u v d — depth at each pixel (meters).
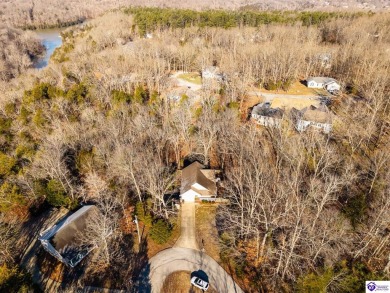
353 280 33.22
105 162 50.66
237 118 62.94
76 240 39.69
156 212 45.03
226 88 78.19
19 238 43.66
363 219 40.91
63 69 86.44
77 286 36.91
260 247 39.72
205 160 53.97
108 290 36.62
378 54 80.69
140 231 43.81
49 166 48.28
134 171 47.31
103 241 38.19
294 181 41.31
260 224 42.38
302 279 32.94
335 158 47.97
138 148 52.66
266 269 37.53
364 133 56.41
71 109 67.62
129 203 47.78
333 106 72.75
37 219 46.66
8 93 77.44
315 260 35.97
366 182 47.66
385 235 37.66
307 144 52.59
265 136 61.69
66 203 47.88
